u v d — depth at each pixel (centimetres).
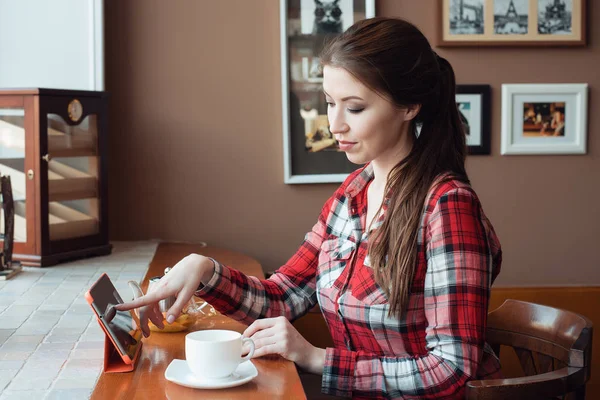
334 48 127
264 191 259
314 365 123
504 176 267
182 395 102
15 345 126
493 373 133
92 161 222
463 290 119
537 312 153
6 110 204
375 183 140
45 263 204
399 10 260
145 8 251
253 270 204
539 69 266
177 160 255
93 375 110
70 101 212
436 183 126
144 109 253
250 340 118
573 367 128
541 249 270
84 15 242
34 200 204
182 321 138
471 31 261
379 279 127
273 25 256
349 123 128
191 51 254
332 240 143
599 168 270
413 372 119
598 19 267
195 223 257
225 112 256
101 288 120
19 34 240
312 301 151
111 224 254
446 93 135
